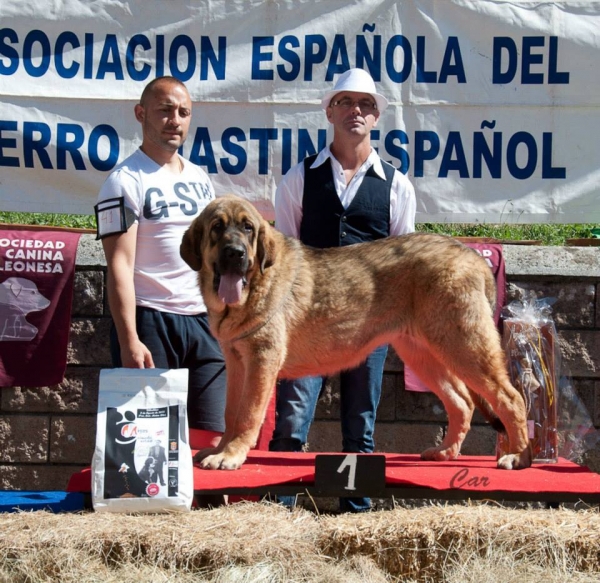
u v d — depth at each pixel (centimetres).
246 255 460
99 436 410
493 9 691
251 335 476
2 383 652
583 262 662
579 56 690
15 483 666
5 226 686
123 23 699
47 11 697
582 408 582
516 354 520
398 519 404
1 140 699
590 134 693
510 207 698
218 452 484
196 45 700
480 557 395
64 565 378
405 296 510
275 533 389
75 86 701
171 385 420
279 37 698
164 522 396
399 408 668
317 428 668
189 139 704
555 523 401
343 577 381
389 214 586
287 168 704
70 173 704
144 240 517
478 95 695
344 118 576
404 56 696
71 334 664
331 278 507
